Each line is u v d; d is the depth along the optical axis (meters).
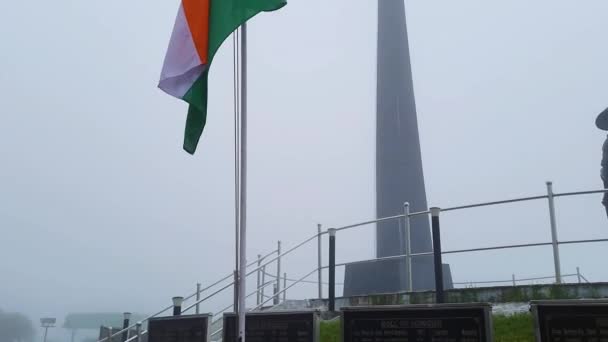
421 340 7.39
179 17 8.83
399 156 23.58
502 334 8.66
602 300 6.38
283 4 8.48
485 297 9.71
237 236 8.34
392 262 19.53
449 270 20.16
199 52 8.51
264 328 9.16
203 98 8.47
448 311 7.27
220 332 13.52
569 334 6.50
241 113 8.52
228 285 14.28
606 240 9.60
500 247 10.61
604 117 13.17
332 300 11.38
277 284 15.55
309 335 8.77
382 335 7.70
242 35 8.67
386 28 25.67
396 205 22.92
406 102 24.41
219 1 8.62
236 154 8.49
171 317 10.79
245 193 8.35
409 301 10.51
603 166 13.10
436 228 9.98
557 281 9.73
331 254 11.66
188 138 8.55
